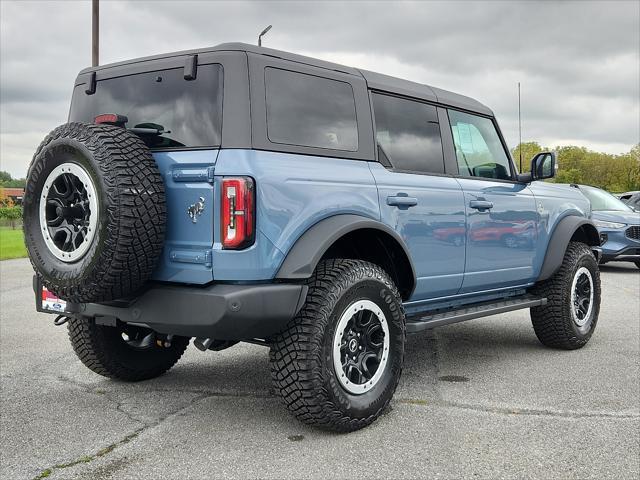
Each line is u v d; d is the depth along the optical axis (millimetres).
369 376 3834
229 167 3385
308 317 3541
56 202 3520
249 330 3396
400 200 4223
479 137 5383
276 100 3678
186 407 4211
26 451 3467
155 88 3834
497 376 4984
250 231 3373
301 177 3625
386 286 3926
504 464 3270
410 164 4551
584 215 6359
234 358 5605
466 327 7102
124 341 4707
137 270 3357
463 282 4902
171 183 3541
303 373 3508
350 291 3688
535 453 3414
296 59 3873
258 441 3594
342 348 3707
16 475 3160
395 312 3982
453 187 4770
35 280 4180
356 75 4270
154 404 4277
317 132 3877
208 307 3350
